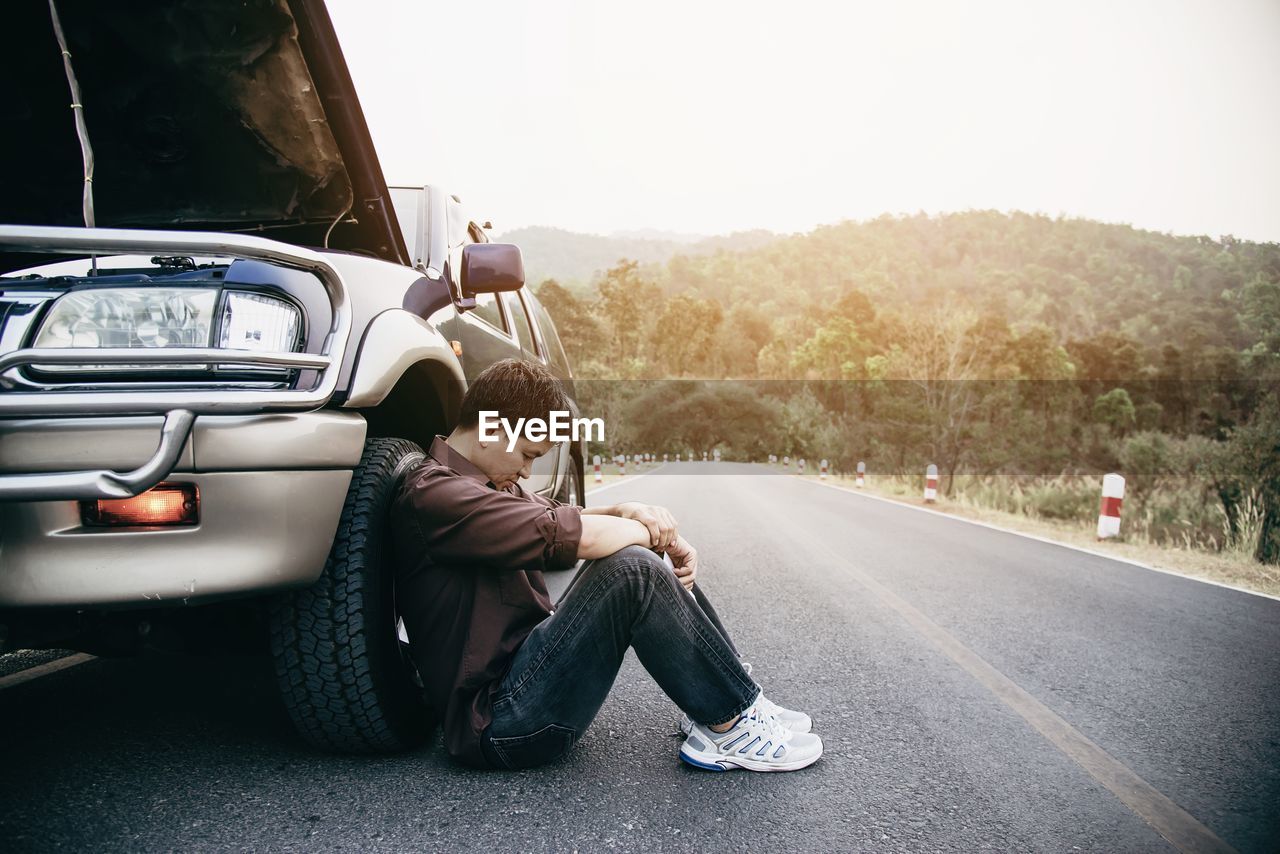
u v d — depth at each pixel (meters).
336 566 1.89
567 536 1.84
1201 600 5.26
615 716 2.59
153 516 1.61
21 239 1.50
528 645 1.92
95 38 1.90
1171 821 1.92
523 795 1.92
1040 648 3.71
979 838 1.80
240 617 2.07
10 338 1.63
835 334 82.00
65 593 1.56
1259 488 8.91
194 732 2.26
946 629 4.02
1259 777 2.22
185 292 1.74
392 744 2.07
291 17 1.88
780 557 6.48
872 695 2.88
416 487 1.90
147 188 2.37
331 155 2.27
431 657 1.97
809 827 1.81
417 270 2.77
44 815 1.70
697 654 2.00
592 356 73.25
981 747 2.40
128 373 1.65
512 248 2.89
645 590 1.88
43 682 2.73
